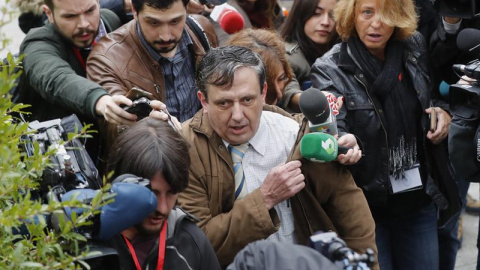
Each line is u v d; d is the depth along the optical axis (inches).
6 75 76.5
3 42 89.1
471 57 154.5
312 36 168.4
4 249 81.2
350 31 148.2
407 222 156.0
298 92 154.4
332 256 77.1
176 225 99.7
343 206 120.6
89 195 88.6
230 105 112.6
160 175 92.6
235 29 159.5
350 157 115.3
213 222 114.3
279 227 116.2
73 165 104.0
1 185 80.8
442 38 153.7
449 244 177.8
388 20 142.6
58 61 131.4
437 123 150.4
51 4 134.5
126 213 86.5
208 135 116.3
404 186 149.5
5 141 81.0
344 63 147.2
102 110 119.4
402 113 147.6
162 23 129.9
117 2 159.6
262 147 118.7
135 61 133.5
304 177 116.0
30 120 137.3
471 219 230.8
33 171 87.9
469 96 137.3
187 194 115.0
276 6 189.3
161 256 97.0
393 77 145.8
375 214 154.7
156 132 95.0
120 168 94.4
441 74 160.4
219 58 112.9
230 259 114.9
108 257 90.0
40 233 80.6
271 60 138.0
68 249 86.3
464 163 140.0
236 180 117.6
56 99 127.6
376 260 121.9
